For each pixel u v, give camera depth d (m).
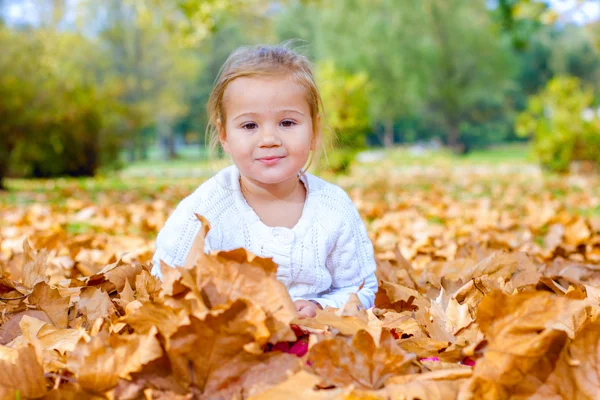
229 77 1.85
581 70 44.75
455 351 1.53
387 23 32.72
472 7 33.50
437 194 8.85
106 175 14.95
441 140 44.22
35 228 4.86
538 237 4.60
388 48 32.19
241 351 1.33
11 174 13.40
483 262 2.49
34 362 1.32
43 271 2.34
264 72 1.80
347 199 2.10
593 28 16.25
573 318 1.65
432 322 1.81
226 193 1.96
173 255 1.93
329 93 13.88
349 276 2.06
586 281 2.63
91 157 14.50
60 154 13.98
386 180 12.82
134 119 15.72
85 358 1.30
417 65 31.91
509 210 6.59
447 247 3.66
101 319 1.63
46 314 1.86
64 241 3.88
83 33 29.95
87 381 1.28
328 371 1.35
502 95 37.12
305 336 1.60
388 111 34.84
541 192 9.09
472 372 1.33
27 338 1.65
